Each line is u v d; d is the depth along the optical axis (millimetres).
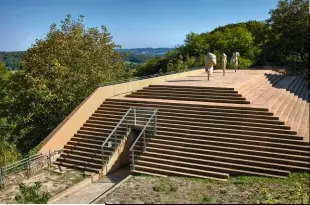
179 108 14914
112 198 9727
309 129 12359
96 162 13633
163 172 11852
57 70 19422
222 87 16156
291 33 29172
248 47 38750
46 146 14164
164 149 12820
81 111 15852
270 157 11234
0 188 11867
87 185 12312
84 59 21156
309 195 9062
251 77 20797
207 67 20047
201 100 15742
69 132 15266
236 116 13344
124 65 28984
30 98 19438
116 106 16547
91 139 14938
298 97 17688
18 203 9945
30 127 19484
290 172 10602
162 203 9172
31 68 20156
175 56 44750
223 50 39562
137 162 12594
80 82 19750
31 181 12430
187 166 11859
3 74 36219
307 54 32438
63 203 10594
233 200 9117
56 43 20906
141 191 10211
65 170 13508
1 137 20703
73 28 24219
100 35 26422
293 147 11273
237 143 12117
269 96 16156
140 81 19719
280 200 8836
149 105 15828
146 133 13867
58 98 18891
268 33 31859
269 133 11977
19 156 15578
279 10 30234
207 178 11078
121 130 14719
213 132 12836
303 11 28891
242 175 11000
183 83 18875
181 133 13297
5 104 21281
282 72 27719
